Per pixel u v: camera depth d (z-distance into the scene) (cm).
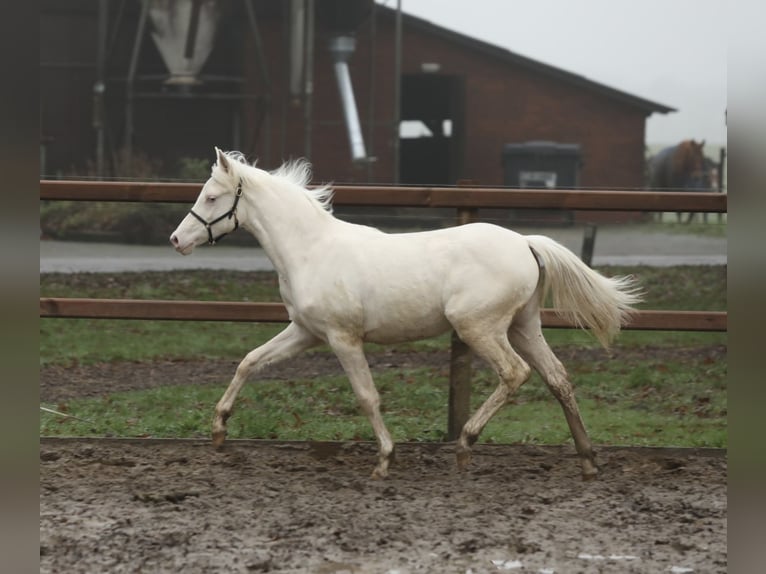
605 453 986
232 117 3678
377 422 899
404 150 4369
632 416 1145
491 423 1103
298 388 1252
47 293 1956
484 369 1368
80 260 2395
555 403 1209
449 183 4278
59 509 809
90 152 3647
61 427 1060
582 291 878
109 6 3641
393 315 876
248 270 2261
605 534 759
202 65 3581
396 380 1308
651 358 1498
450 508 817
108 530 760
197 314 1023
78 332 1658
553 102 4009
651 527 775
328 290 881
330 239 898
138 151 3562
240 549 722
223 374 1373
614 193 991
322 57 3747
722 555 716
